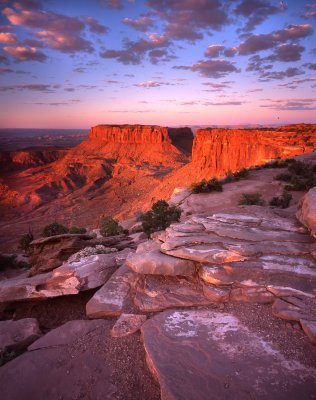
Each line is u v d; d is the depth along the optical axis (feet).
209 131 385.29
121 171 633.20
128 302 24.45
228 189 114.01
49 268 44.01
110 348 20.08
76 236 47.44
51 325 27.09
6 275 84.17
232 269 23.67
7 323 25.44
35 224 360.89
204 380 15.70
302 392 14.75
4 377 18.83
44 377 18.53
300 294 21.50
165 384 15.56
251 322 20.27
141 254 27.25
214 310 21.91
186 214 90.53
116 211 393.91
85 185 588.09
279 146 272.10
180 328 20.11
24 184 617.62
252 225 28.58
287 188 102.12
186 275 25.12
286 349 17.69
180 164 654.12
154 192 397.60
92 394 16.96
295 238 25.95
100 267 30.45
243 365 16.58
